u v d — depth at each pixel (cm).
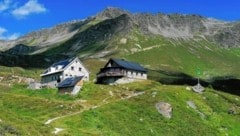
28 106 13475
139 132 12344
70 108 13262
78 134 9669
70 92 15962
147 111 13788
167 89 15938
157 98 14700
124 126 12406
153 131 12625
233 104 16712
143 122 13038
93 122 12062
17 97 14325
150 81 19200
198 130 13562
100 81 19638
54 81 19438
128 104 14100
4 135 6812
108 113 13012
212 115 15012
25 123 8931
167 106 14212
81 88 16012
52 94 16425
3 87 18650
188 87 16975
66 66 19212
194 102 15450
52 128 9481
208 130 13762
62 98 15725
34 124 9156
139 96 14888
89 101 14575
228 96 17638
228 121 15025
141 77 19888
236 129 14675
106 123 12350
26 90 17488
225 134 14038
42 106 13438
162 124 13238
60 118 12206
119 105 13838
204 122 14300
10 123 8106
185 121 13838
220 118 15025
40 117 12362
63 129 9850
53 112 12875
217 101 16400
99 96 15438
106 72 19412
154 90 15550
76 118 12081
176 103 14825
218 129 14225
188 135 13075
